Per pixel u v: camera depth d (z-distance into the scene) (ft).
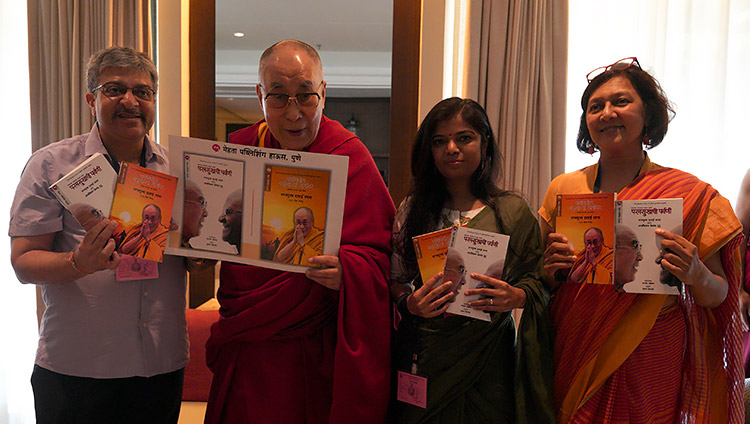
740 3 8.56
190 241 4.07
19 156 8.43
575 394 4.08
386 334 4.31
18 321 8.46
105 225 3.66
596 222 3.95
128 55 4.27
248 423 4.29
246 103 8.32
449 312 3.96
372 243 4.39
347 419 4.09
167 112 8.04
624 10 8.10
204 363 6.70
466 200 4.53
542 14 7.63
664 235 3.73
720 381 4.25
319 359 4.34
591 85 4.39
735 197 8.55
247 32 8.27
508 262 4.21
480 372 4.05
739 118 8.61
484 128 4.33
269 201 4.02
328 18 8.20
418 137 4.54
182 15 7.98
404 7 8.10
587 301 4.18
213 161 4.01
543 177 7.67
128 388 4.44
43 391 4.34
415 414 4.15
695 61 8.28
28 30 7.77
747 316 6.06
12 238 4.26
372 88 8.31
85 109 7.68
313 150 4.55
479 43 7.59
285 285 4.16
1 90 8.25
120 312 4.35
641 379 3.97
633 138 4.14
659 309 3.94
